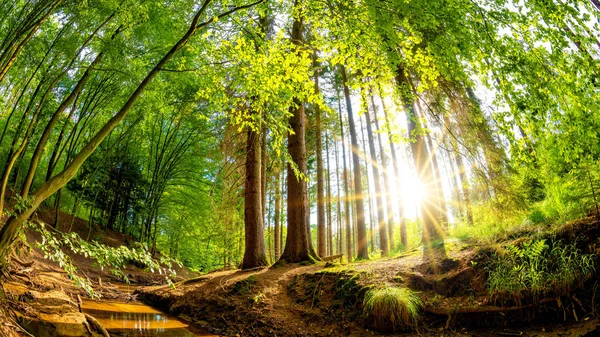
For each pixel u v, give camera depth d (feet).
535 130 11.32
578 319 15.30
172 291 31.40
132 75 24.85
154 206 60.18
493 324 17.04
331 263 28.68
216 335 21.16
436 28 12.03
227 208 43.42
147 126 49.70
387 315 18.53
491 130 24.22
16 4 22.53
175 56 27.22
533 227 21.45
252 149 37.14
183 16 25.30
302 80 16.78
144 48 27.89
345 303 21.71
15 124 37.83
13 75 27.68
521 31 10.95
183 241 67.82
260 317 22.43
